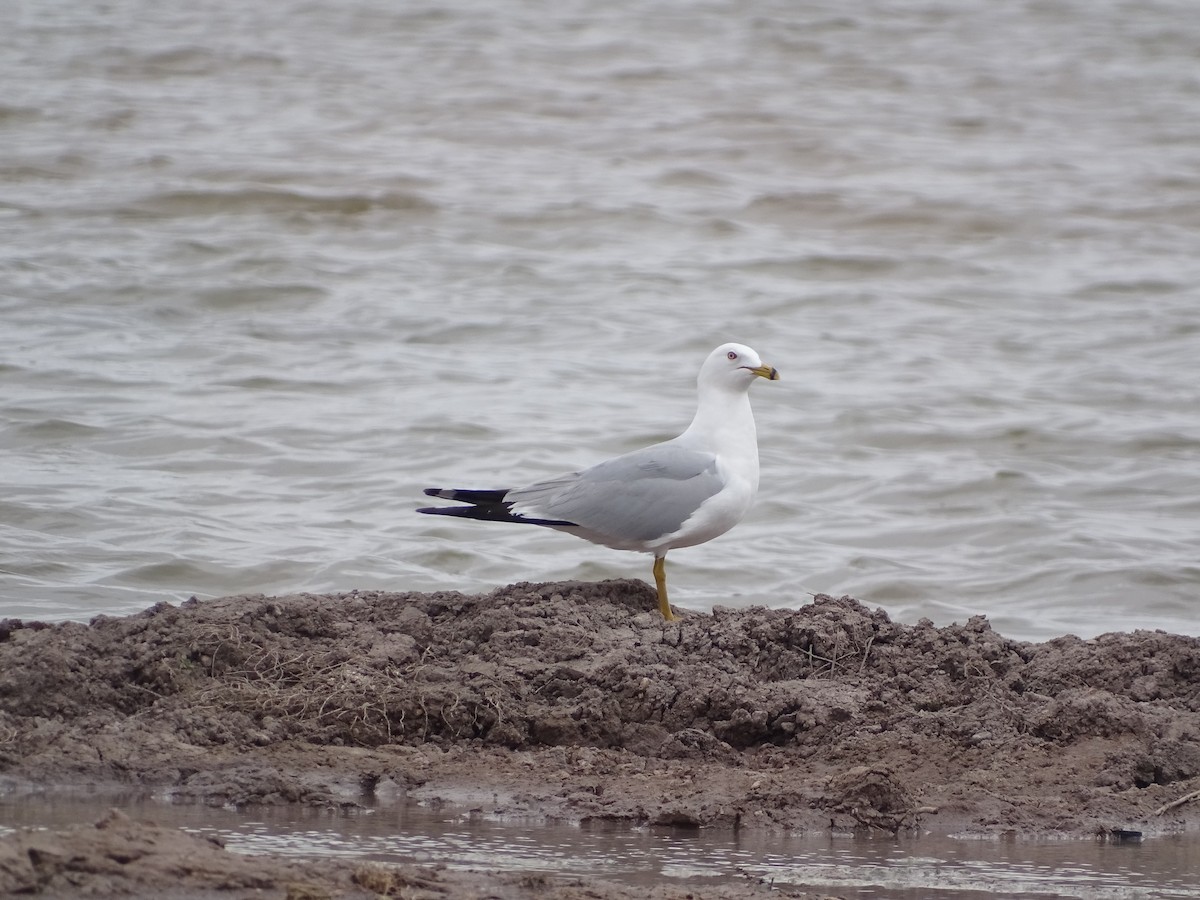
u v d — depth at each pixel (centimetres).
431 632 1102
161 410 2138
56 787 890
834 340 2717
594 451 2008
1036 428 2203
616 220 3556
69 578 1518
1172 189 4025
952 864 826
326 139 4328
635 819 884
